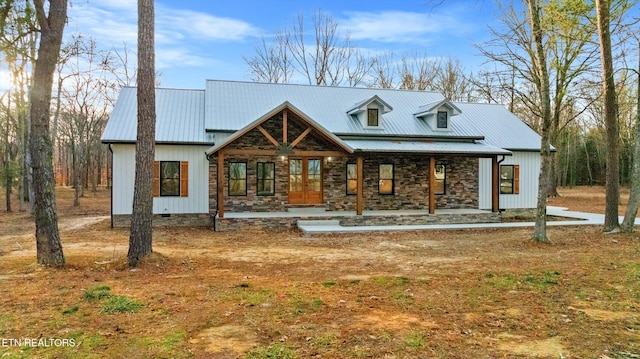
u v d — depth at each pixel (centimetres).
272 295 591
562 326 468
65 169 4725
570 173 4100
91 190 3612
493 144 1783
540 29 1037
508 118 2038
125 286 630
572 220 1605
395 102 1962
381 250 1012
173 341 418
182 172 1494
